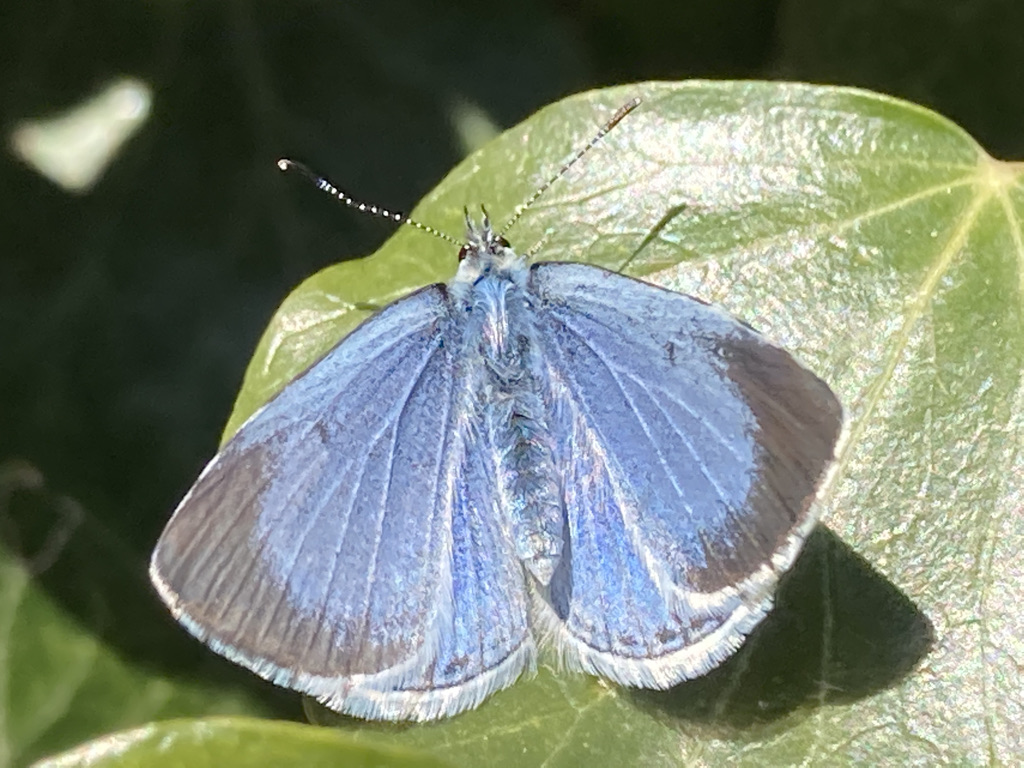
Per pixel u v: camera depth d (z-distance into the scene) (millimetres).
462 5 132
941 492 112
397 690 111
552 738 112
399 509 112
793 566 112
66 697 129
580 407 112
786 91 116
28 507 130
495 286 114
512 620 112
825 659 112
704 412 109
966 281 113
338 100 132
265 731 105
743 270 116
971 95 125
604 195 118
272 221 132
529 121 119
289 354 119
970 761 109
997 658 110
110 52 131
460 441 113
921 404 113
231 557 109
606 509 111
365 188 131
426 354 113
